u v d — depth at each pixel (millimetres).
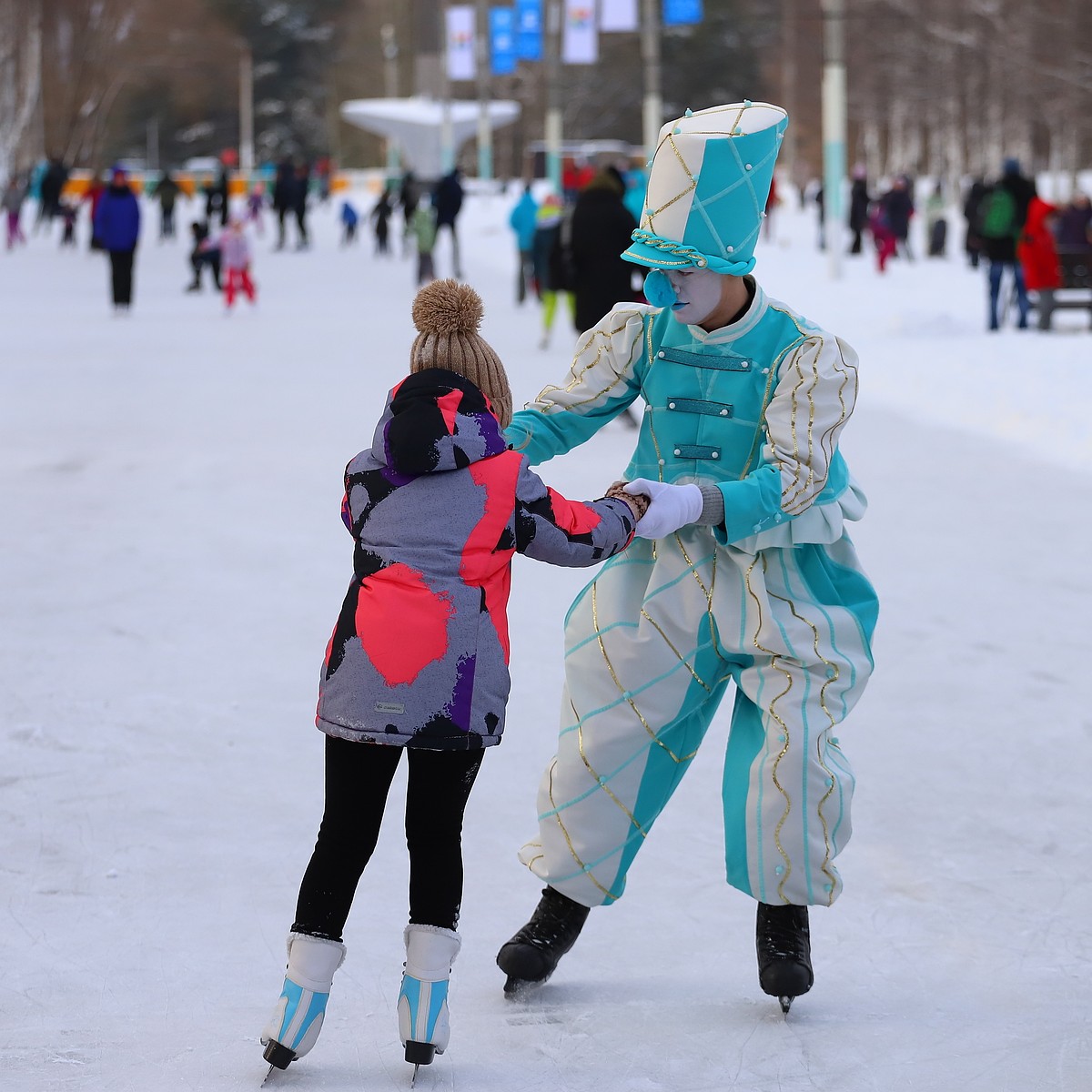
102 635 13352
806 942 7137
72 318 44438
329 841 6438
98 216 45062
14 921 7941
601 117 187625
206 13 199375
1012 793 10047
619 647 7109
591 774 7137
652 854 9141
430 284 6625
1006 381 27625
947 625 13914
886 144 173500
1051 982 7469
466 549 6285
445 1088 6387
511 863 8930
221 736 10875
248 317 44875
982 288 47531
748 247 6875
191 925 7965
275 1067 6383
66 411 26828
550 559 6469
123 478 20703
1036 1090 6449
